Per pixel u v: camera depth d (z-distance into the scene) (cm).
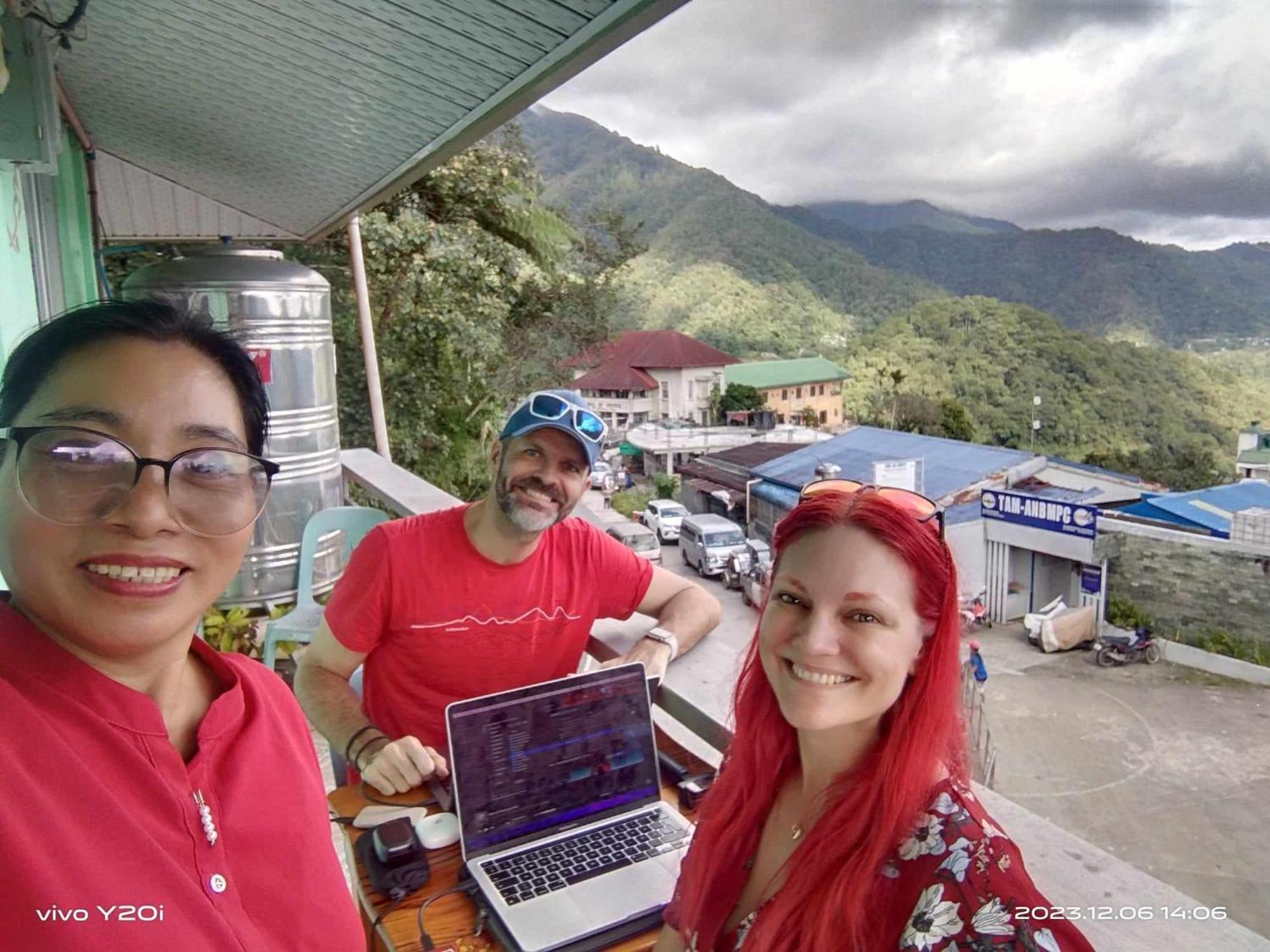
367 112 328
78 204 449
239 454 84
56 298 371
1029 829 121
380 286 873
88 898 71
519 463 185
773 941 92
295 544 449
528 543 193
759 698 114
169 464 79
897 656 93
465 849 142
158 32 289
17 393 80
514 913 129
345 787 178
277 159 434
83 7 216
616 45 222
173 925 76
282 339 435
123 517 77
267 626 398
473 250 912
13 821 70
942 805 89
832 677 94
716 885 113
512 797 147
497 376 952
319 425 458
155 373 79
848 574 94
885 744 95
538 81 258
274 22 256
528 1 201
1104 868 113
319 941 93
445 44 242
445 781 166
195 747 91
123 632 79
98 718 79
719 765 168
